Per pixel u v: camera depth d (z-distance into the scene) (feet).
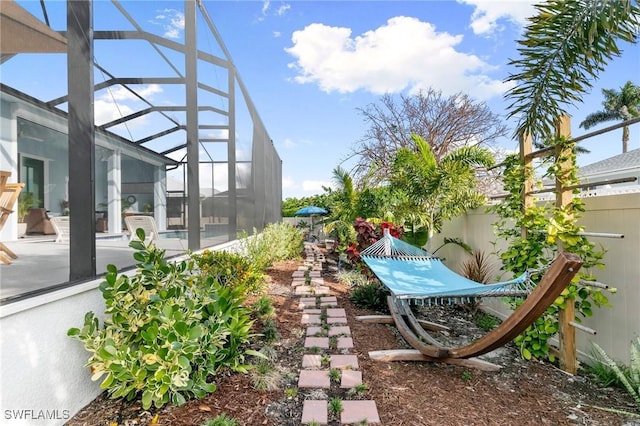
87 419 8.40
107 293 8.84
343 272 27.20
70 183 9.41
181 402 8.46
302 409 8.98
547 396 9.99
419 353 12.17
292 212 72.13
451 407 9.29
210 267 15.89
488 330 15.97
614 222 11.19
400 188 27.20
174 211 17.92
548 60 11.38
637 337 10.07
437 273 16.43
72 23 9.50
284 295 21.03
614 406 9.46
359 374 10.88
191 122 18.33
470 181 22.85
